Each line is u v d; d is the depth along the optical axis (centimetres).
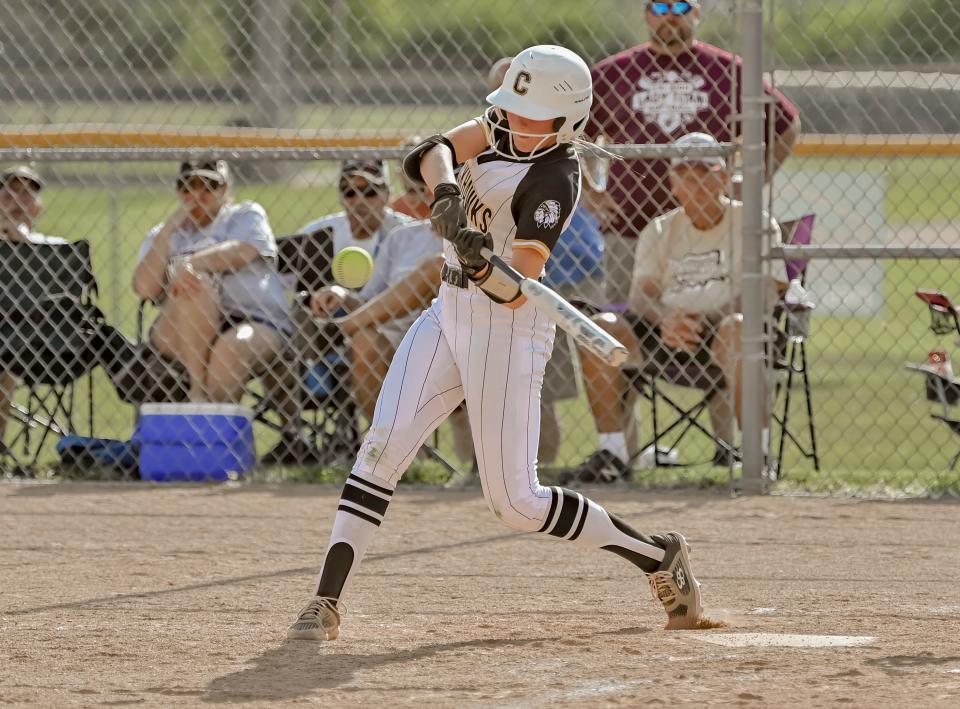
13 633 1250
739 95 2256
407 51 6238
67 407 2912
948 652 1151
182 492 2077
